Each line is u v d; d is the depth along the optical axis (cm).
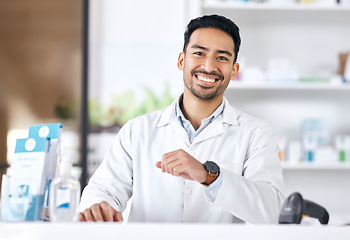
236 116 207
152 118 210
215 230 121
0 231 123
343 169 392
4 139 400
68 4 403
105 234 122
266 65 397
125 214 212
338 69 383
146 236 122
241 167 196
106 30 404
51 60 402
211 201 166
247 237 121
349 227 121
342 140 372
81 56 402
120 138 208
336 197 392
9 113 401
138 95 402
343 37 398
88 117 400
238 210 165
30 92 402
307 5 368
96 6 404
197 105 199
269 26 397
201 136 198
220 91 195
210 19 192
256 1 392
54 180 144
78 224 123
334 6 368
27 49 404
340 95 397
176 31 404
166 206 193
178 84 402
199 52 192
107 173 200
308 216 179
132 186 203
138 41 404
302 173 393
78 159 394
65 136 396
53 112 400
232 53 194
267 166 191
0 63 405
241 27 397
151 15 404
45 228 123
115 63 403
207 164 162
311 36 398
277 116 397
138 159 200
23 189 150
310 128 376
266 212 167
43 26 404
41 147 154
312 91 395
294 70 372
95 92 402
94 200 185
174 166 159
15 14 405
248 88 373
